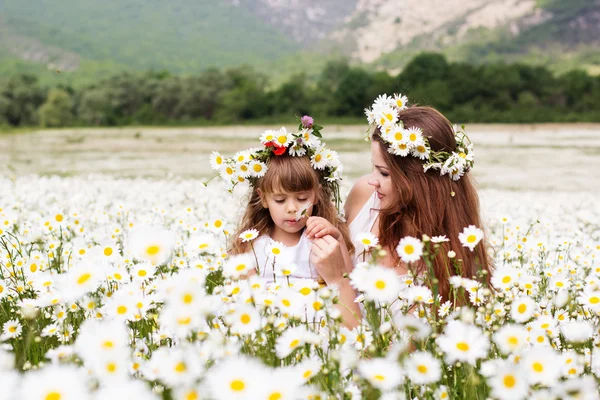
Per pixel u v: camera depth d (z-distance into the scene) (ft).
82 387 4.06
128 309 6.11
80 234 13.14
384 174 9.43
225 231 9.42
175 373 4.61
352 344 5.88
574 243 10.66
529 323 6.39
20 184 29.81
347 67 282.15
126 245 11.08
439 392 4.92
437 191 9.09
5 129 199.11
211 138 119.65
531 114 179.52
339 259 8.41
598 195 31.81
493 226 18.12
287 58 609.42
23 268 8.69
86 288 5.98
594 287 7.07
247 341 5.47
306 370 4.80
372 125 9.82
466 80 194.39
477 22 578.25
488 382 4.62
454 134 9.71
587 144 90.43
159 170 51.29
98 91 243.19
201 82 257.75
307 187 9.45
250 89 230.07
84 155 74.08
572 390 4.68
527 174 48.98
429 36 596.29
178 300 5.07
